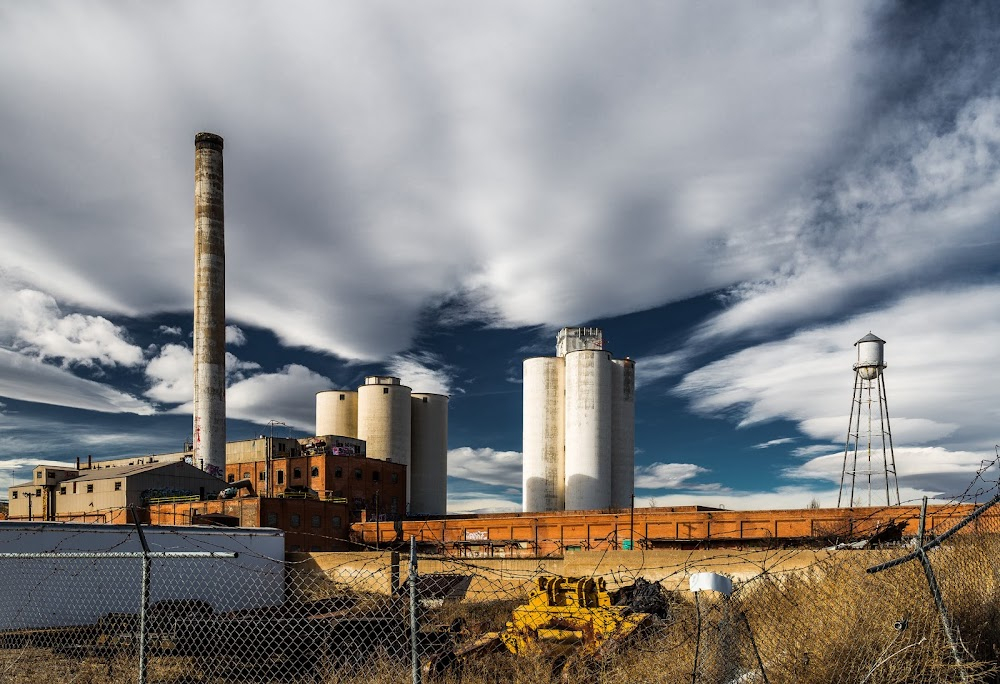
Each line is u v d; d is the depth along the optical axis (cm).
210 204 7925
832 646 767
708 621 830
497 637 1280
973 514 727
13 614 2264
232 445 8262
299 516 5462
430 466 10425
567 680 990
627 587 1748
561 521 4803
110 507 6400
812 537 3356
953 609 803
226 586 2994
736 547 3869
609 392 9062
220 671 1316
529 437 9369
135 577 2714
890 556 989
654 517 4341
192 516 5231
